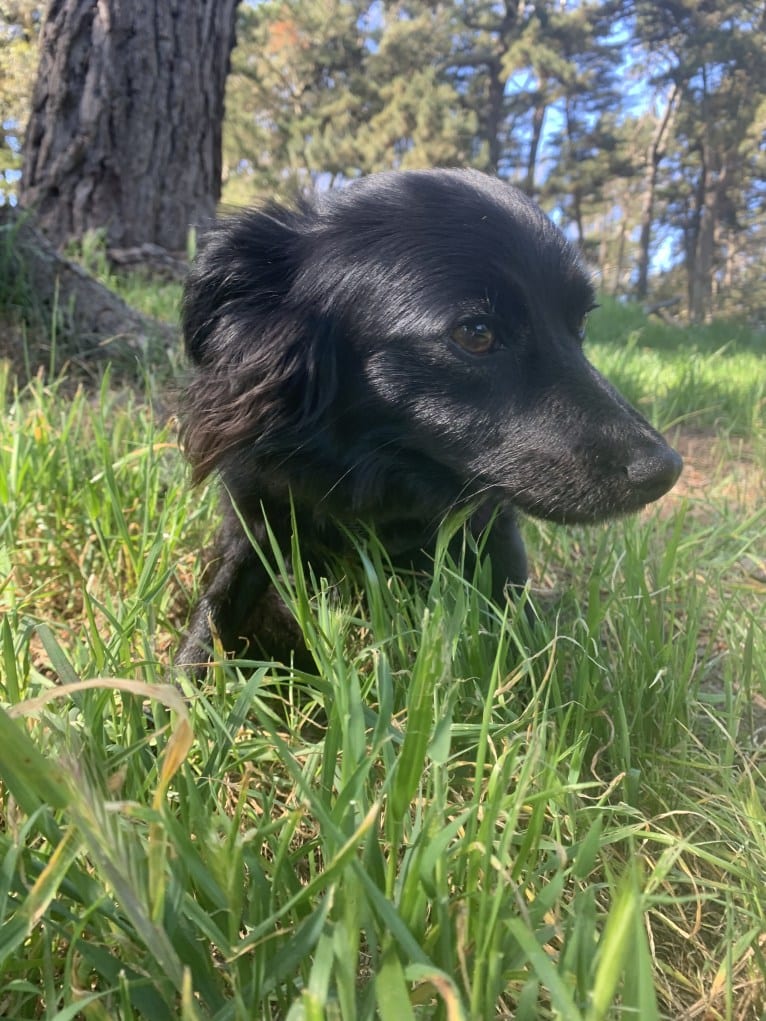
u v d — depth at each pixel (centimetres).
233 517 32
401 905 15
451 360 29
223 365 32
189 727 14
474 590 26
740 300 683
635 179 690
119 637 24
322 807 16
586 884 20
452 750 23
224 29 101
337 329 30
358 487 31
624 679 26
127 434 44
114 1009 15
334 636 23
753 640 29
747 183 612
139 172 94
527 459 29
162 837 14
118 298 64
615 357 97
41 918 15
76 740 18
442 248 29
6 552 31
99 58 92
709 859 18
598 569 32
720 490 56
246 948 14
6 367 47
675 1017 17
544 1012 16
